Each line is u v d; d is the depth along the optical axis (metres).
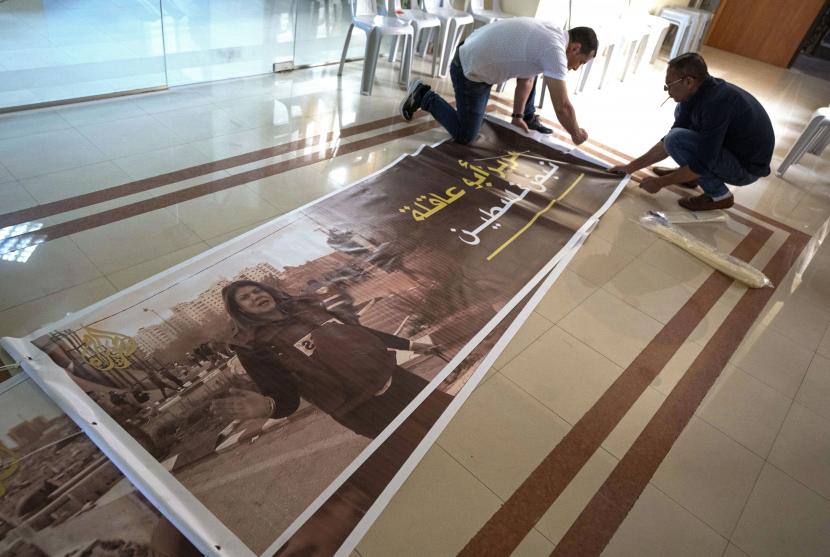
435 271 2.09
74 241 1.89
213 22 3.13
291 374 1.57
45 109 2.66
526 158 3.06
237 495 1.26
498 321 1.92
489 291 2.05
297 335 1.69
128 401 1.41
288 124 2.98
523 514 1.36
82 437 1.32
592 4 4.45
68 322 1.58
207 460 1.32
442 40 3.90
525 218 2.54
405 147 2.98
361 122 3.16
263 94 3.28
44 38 2.54
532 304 2.04
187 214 2.13
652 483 1.50
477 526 1.31
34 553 1.10
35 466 1.24
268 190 2.37
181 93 3.10
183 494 1.24
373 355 1.69
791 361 2.03
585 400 1.70
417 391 1.60
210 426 1.40
